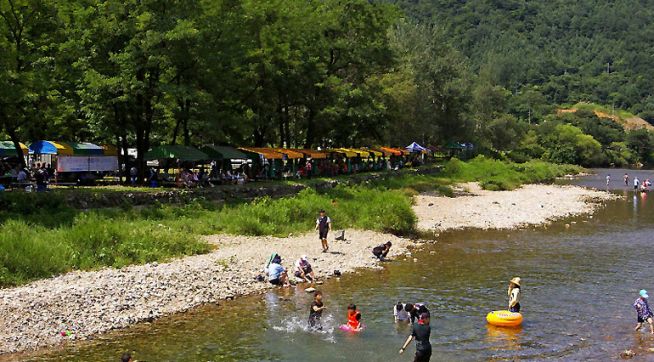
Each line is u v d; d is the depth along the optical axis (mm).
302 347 16438
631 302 21562
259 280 23172
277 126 59000
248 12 45812
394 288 22938
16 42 34906
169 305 19641
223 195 38031
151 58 36188
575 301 21625
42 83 33281
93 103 37781
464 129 92000
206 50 39500
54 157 41500
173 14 39125
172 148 39750
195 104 42688
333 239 31531
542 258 29281
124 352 15609
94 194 31266
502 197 57750
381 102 64375
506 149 121625
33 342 15867
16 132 42688
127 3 37594
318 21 54781
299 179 49344
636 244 33500
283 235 32031
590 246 32719
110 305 18906
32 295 19016
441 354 16281
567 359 16031
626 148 158000
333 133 62969
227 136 51969
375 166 64812
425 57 87812
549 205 52062
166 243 26266
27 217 27484
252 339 16953
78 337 16500
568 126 150500
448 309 20391
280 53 49094
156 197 33906
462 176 76125
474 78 123438
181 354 15648
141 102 39281
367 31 60438
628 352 16516
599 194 65188
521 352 16500
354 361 15547
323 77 55500
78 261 23156
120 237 25578
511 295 19719
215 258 25672
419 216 42531
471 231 37594
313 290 22172
